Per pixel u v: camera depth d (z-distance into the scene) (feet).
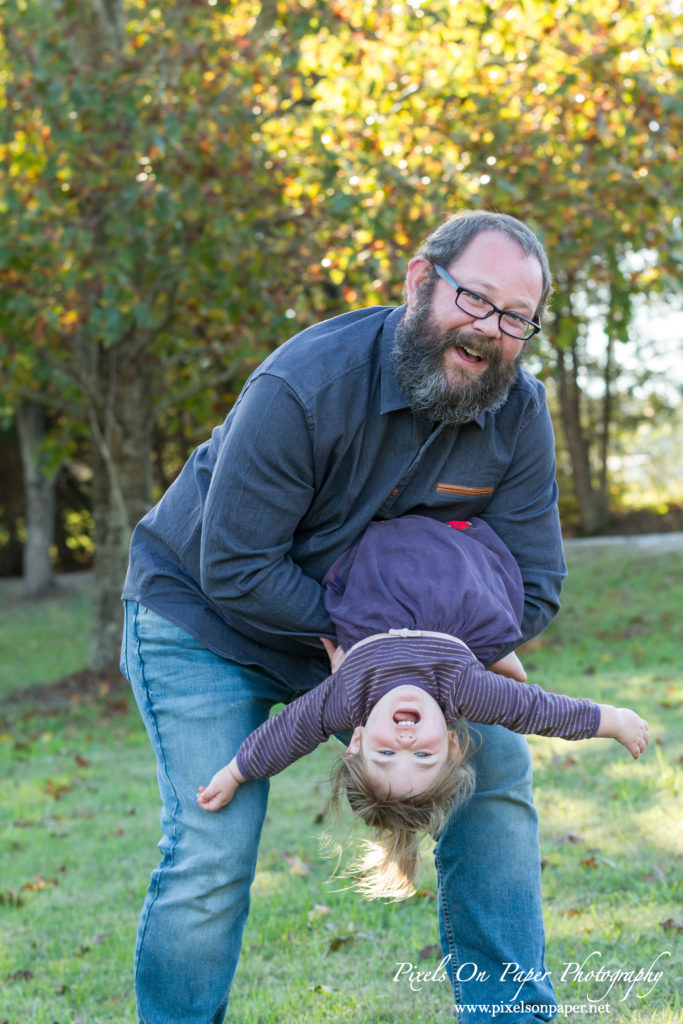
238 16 31.86
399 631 7.39
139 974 7.70
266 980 10.03
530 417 8.20
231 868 7.58
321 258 27.86
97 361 33.37
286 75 28.04
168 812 7.83
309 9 28.66
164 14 30.35
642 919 10.45
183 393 34.37
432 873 12.94
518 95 27.86
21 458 79.56
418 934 10.97
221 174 27.37
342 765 7.57
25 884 14.05
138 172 27.78
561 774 16.88
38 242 27.32
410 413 7.63
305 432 7.34
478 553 7.97
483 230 7.23
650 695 23.70
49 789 20.58
